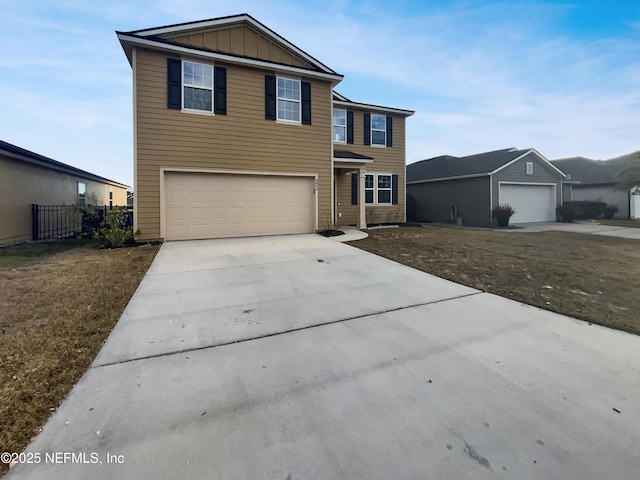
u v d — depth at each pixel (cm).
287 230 1105
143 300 448
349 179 1530
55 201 1334
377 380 266
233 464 179
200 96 966
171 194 950
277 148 1069
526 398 245
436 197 2031
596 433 208
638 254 838
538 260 743
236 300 455
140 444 192
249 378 267
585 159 2925
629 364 297
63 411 220
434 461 184
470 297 480
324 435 204
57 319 374
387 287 523
